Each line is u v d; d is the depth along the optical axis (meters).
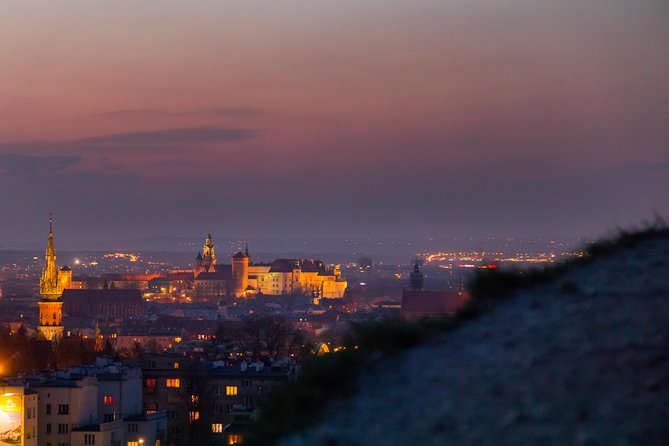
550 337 34.34
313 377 36.34
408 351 37.38
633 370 30.38
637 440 26.69
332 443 30.05
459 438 28.55
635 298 36.66
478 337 36.50
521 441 27.62
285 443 31.86
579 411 28.61
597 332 33.81
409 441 29.02
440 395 31.80
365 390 34.25
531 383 30.94
